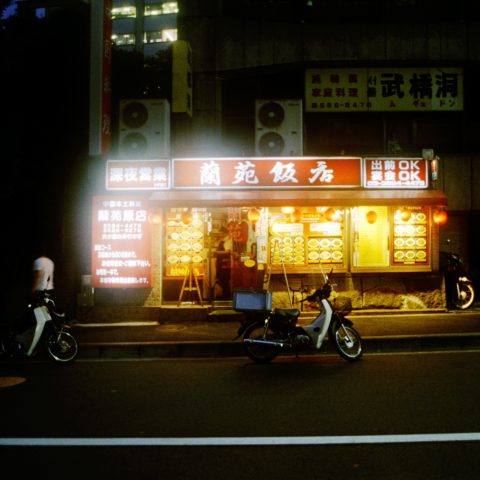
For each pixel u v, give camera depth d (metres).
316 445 5.80
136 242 14.09
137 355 11.21
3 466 5.36
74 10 16.34
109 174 14.16
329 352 11.16
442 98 16.36
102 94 13.82
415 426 6.38
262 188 14.03
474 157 16.09
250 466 5.28
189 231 14.88
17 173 15.86
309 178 14.02
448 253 15.62
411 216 14.73
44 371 9.74
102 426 6.54
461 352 10.91
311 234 14.65
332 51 16.14
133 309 14.05
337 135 16.42
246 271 14.77
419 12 16.27
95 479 5.05
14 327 10.47
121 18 53.50
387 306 14.53
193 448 5.77
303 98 16.33
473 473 5.06
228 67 16.12
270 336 10.45
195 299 14.81
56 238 15.13
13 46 16.20
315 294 10.51
